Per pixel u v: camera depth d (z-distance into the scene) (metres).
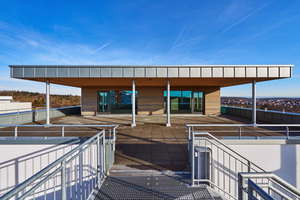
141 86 14.11
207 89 14.04
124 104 14.32
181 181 3.87
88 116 13.81
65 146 5.48
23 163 5.51
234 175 5.10
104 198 3.25
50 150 5.51
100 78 8.82
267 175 2.14
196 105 14.12
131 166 4.46
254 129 7.71
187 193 3.44
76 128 8.32
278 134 6.58
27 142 5.50
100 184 3.62
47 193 5.36
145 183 3.78
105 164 4.10
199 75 8.33
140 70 8.41
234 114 14.40
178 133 7.47
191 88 14.06
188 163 4.62
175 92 14.12
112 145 4.61
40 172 1.68
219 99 14.03
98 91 14.30
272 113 9.92
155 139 6.57
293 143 5.14
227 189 5.00
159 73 8.39
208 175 3.84
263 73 8.11
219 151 5.05
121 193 3.41
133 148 5.62
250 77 8.20
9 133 7.07
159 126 9.08
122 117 13.06
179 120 11.29
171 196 3.33
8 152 5.52
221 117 12.85
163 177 4.03
